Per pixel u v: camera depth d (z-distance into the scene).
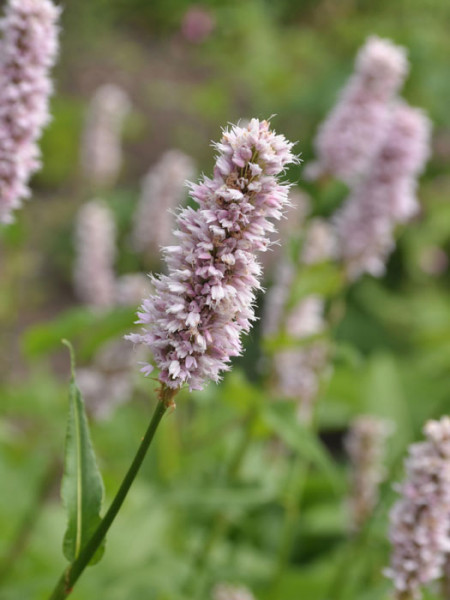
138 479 0.67
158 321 0.35
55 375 1.06
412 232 1.19
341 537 0.76
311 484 0.77
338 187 0.70
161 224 0.85
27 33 0.46
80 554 0.36
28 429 0.84
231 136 0.34
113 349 0.66
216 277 0.34
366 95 0.62
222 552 0.68
